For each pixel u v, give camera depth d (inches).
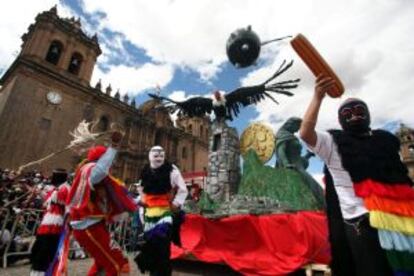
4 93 1085.1
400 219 72.5
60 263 136.5
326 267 180.2
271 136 369.1
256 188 311.6
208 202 339.3
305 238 197.9
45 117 1042.1
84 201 131.9
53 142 1033.5
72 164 1035.9
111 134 146.3
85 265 255.0
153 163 161.8
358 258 75.4
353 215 79.6
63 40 1187.3
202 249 238.1
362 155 82.1
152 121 1448.1
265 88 384.8
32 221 303.4
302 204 272.1
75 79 1184.2
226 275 219.3
